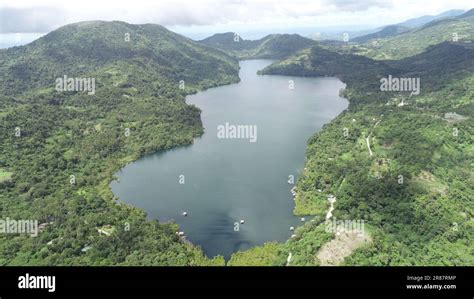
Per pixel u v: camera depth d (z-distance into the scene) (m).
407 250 133.50
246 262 135.38
